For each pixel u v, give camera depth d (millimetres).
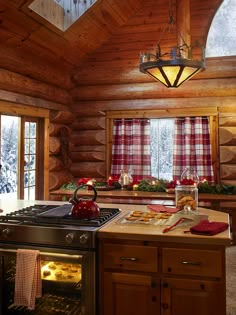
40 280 2311
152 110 6047
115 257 2273
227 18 5781
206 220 2447
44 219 2488
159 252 2209
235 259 4215
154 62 3816
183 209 2805
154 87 5965
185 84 5844
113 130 6309
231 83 5676
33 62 4992
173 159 5961
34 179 5555
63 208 2834
